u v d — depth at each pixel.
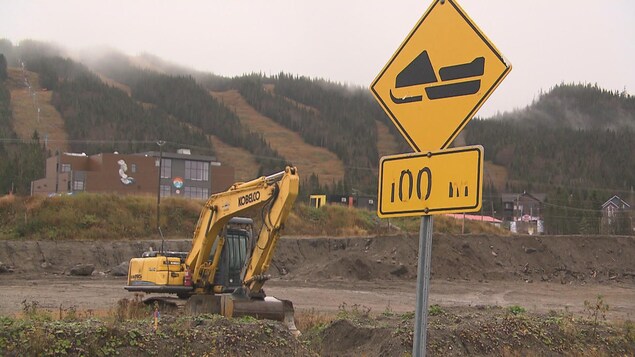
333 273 45.12
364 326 17.02
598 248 56.62
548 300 40.97
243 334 13.53
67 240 46.84
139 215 54.03
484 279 49.09
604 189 182.75
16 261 42.00
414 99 5.66
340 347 16.55
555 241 56.00
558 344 16.59
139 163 83.56
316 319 21.58
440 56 5.55
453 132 5.40
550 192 153.62
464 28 5.43
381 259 48.97
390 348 15.05
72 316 18.53
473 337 15.70
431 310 19.03
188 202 57.69
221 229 22.08
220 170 94.12
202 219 22.23
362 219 68.56
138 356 12.09
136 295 24.39
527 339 16.42
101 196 54.09
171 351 12.41
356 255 46.56
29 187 106.06
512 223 106.62
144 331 12.88
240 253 22.56
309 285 41.56
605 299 42.91
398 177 5.61
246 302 19.67
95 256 44.25
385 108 5.84
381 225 69.25
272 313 19.77
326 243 51.56
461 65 5.42
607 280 52.88
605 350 16.86
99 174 80.50
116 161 81.94
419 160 5.50
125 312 21.70
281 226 19.41
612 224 101.31
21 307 26.14
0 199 50.66
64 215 49.91
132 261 24.17
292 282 42.53
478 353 15.34
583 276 52.88
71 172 79.19
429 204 5.37
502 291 44.25
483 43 5.32
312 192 148.38
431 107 5.55
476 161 5.14
